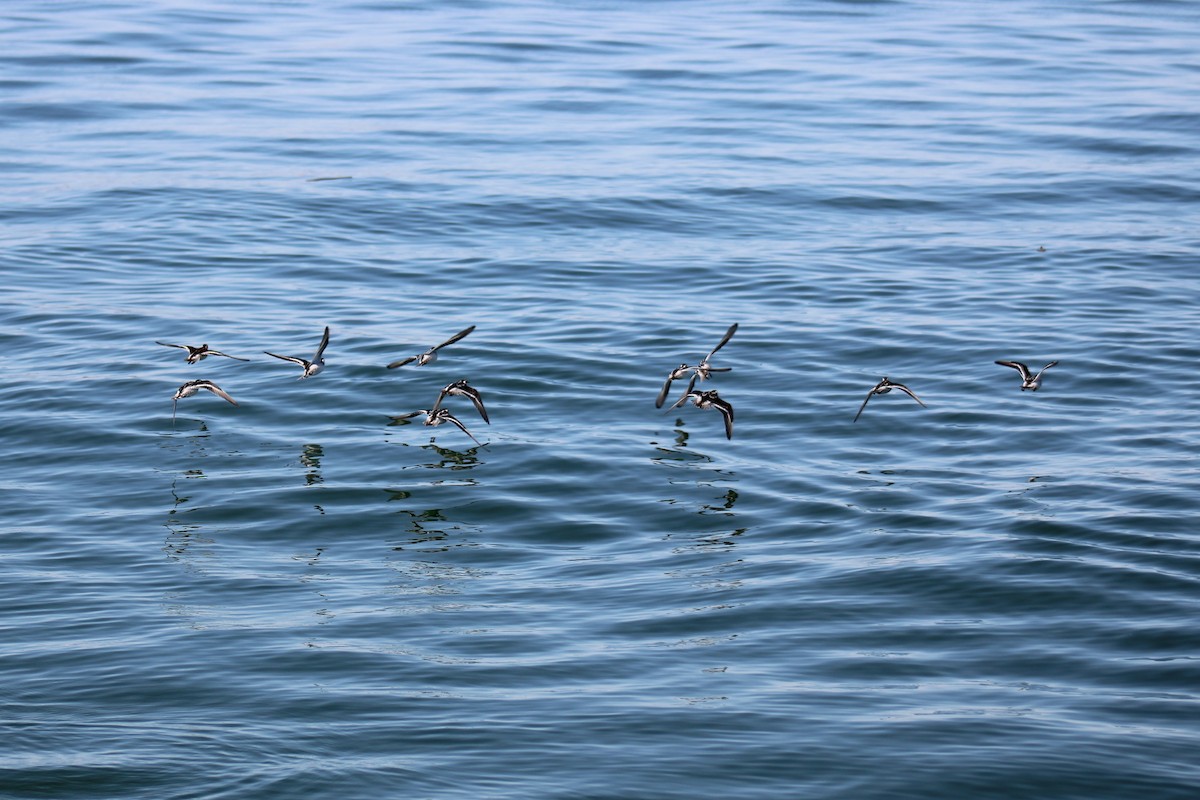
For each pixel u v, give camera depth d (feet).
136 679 77.97
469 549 95.35
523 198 185.37
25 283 150.10
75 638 82.48
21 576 90.22
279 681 78.02
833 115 233.35
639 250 167.32
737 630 83.92
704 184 193.36
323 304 146.30
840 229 176.96
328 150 207.10
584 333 138.10
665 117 229.66
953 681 77.87
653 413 119.24
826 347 135.03
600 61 267.39
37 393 120.67
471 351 131.95
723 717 73.92
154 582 89.92
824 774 69.10
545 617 85.81
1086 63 275.80
